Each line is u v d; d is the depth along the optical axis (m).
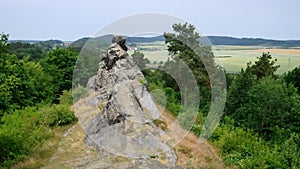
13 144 8.95
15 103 18.56
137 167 7.97
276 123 11.16
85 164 8.56
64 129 11.80
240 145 9.94
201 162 8.84
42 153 9.52
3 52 21.16
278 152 9.35
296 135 10.27
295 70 17.09
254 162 8.72
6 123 12.72
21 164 8.62
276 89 11.50
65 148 9.88
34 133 10.80
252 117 11.35
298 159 8.58
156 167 8.05
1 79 18.69
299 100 12.21
